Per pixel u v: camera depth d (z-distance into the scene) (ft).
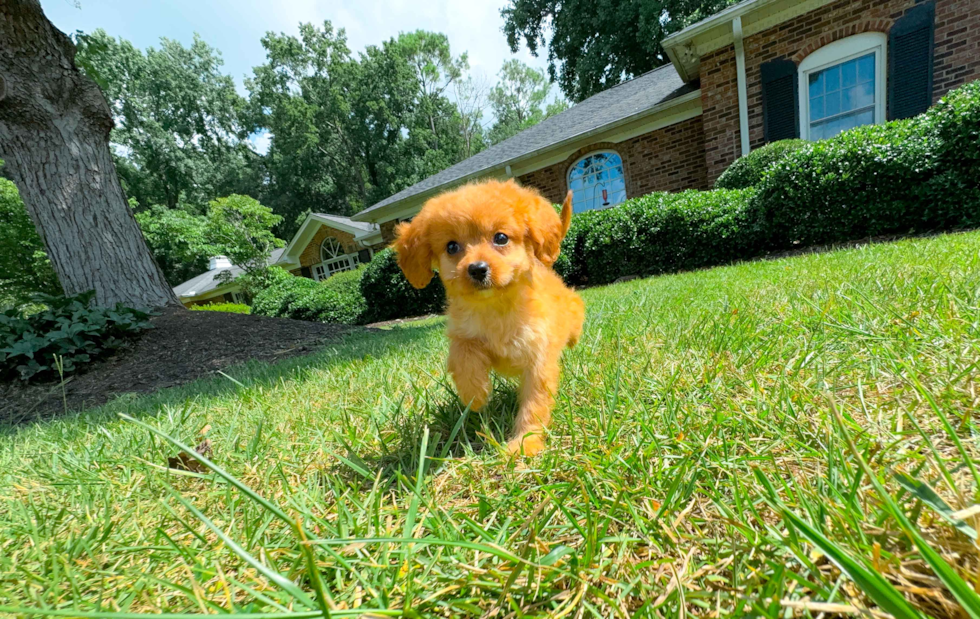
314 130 129.18
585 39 85.71
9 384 15.66
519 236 6.49
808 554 2.78
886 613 2.17
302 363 14.56
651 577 2.91
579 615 2.67
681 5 70.18
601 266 31.63
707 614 2.54
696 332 8.42
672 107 37.93
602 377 7.07
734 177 31.27
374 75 130.11
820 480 3.34
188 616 2.24
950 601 2.22
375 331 22.20
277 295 50.80
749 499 3.22
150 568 3.73
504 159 50.88
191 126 140.15
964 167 19.57
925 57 27.68
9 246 42.06
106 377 16.44
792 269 15.46
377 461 5.70
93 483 5.64
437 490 4.70
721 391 5.73
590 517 3.22
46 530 4.51
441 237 6.51
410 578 3.07
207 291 102.83
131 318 18.45
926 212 20.71
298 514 4.28
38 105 19.44
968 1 26.04
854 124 30.96
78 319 17.30
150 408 10.82
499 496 4.36
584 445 4.99
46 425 10.96
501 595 2.79
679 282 19.56
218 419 8.45
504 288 5.74
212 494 5.03
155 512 4.80
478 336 6.25
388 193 134.31
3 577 3.64
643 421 4.99
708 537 3.24
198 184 134.62
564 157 46.21
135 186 124.57
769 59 32.37
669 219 28.04
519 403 6.45
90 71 27.27
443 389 8.08
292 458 6.05
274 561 3.55
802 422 4.54
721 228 26.25
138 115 129.29
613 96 54.85
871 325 6.73
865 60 29.89
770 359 6.39
